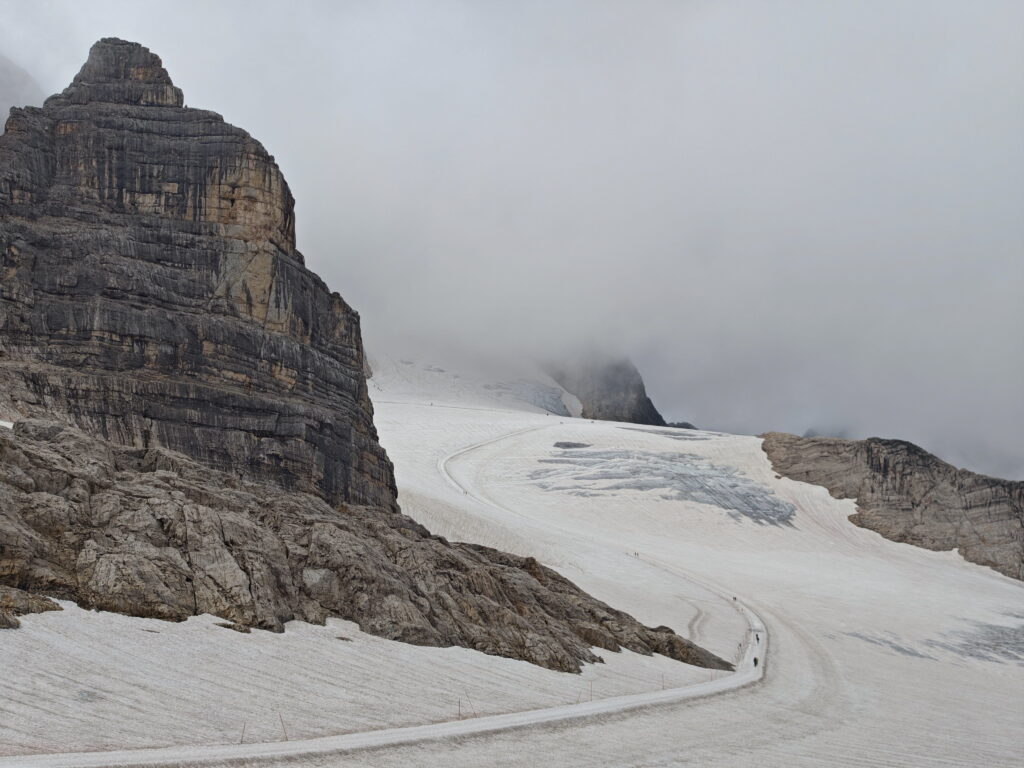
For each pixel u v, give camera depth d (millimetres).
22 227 74375
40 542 36438
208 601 38469
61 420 66188
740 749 37719
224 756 24766
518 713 36719
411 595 46844
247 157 82312
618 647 58594
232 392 75562
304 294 86188
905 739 47562
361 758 27188
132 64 86938
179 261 78688
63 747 23625
